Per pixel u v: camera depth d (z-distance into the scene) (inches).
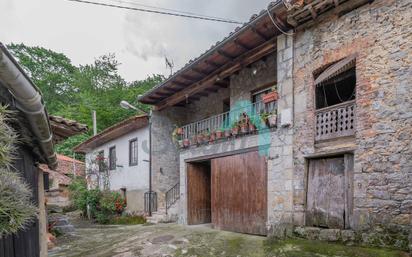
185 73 358.0
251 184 291.4
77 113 901.8
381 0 198.7
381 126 192.2
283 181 250.1
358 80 206.1
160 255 240.4
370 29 202.7
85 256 252.2
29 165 150.4
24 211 67.9
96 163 611.8
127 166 523.5
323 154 222.2
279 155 256.5
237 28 265.3
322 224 221.9
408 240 172.1
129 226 417.1
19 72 84.4
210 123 375.2
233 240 267.6
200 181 398.3
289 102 250.7
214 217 339.6
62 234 362.3
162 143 470.6
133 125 482.6
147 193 460.4
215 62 328.8
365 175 197.2
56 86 1128.2
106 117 892.6
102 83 1051.9
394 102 187.8
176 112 491.5
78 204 559.8
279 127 258.7
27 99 97.5
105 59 1096.2
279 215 250.2
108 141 601.3
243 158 303.4
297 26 247.0
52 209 434.0
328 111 224.1
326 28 229.5
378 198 189.6
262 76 332.5
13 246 114.5
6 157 67.1
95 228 420.2
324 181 225.3
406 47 185.2
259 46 289.9
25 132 125.3
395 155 184.5
